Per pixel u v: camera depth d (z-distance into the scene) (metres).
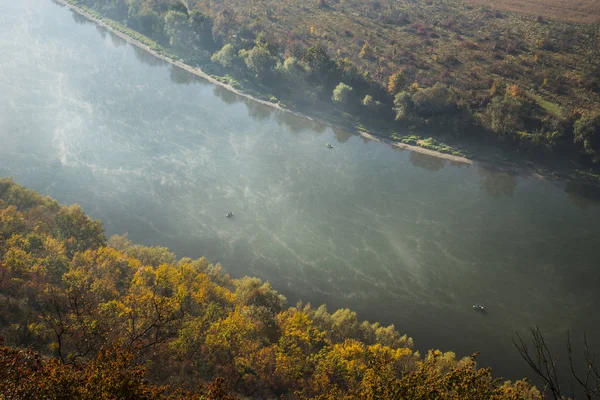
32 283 88.25
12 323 78.25
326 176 166.12
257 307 97.44
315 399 57.25
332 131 193.75
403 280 127.75
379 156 181.62
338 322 101.62
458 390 43.78
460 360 101.44
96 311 78.00
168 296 89.31
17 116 168.25
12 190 118.94
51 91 186.50
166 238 131.62
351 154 180.75
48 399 40.62
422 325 116.12
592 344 114.25
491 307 122.50
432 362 51.62
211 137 177.75
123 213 137.50
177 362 77.00
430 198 162.38
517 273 133.88
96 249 109.94
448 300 123.38
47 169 148.00
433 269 132.25
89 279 92.94
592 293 128.88
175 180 153.00
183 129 179.38
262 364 82.31
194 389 72.00
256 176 160.75
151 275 98.44
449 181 172.38
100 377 42.25
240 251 130.75
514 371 106.88
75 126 168.75
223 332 84.06
